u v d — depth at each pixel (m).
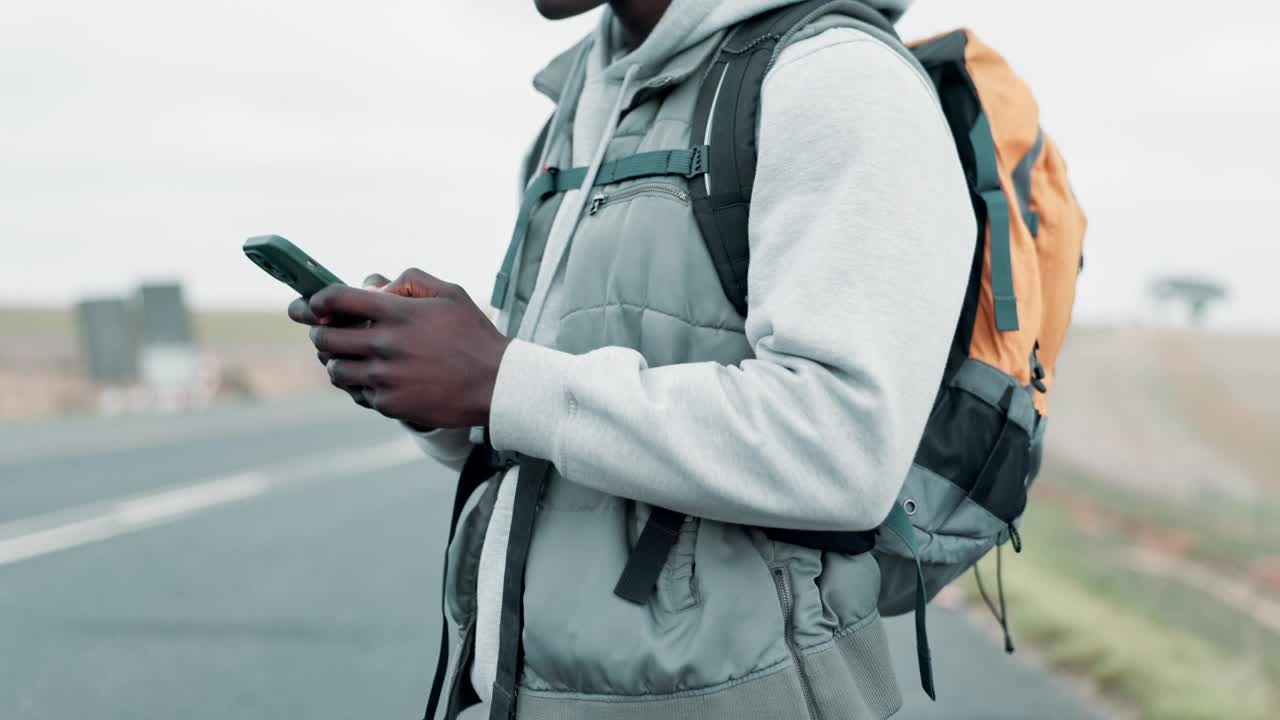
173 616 6.01
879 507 0.97
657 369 1.00
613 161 1.16
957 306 1.02
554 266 1.17
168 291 32.69
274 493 12.23
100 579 7.08
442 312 0.99
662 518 1.05
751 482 0.95
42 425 22.16
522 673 1.09
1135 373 41.19
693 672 1.02
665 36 1.12
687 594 1.04
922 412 0.98
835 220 0.98
